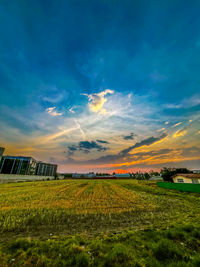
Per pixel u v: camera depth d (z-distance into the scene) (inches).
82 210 406.0
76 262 137.7
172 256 151.1
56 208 419.2
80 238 207.6
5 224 275.7
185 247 173.8
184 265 131.7
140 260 142.6
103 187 1170.0
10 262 139.7
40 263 136.9
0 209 397.1
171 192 878.4
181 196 702.5
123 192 859.4
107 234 228.7
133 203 523.2
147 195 749.9
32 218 318.7
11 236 223.5
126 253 152.0
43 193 753.6
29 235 228.2
